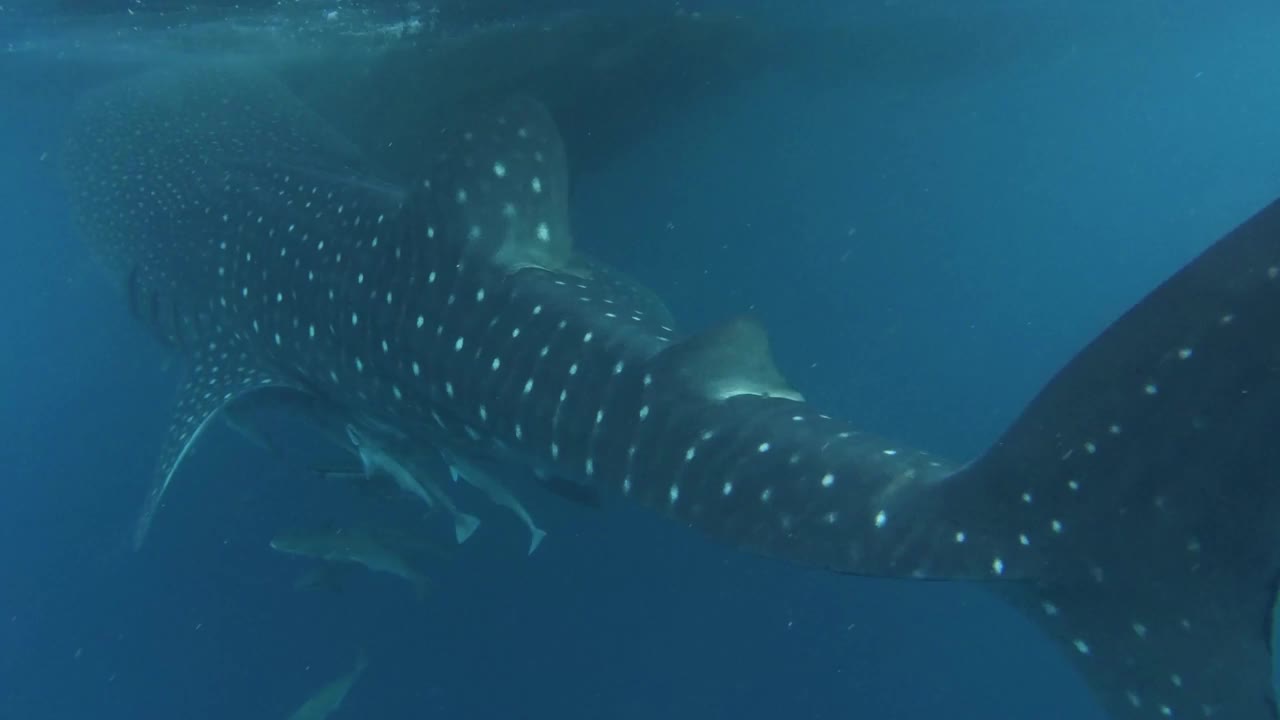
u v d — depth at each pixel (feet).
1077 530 11.95
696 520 14.69
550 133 18.72
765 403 15.12
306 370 22.62
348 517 39.29
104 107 34.30
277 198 23.79
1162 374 11.17
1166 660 11.14
